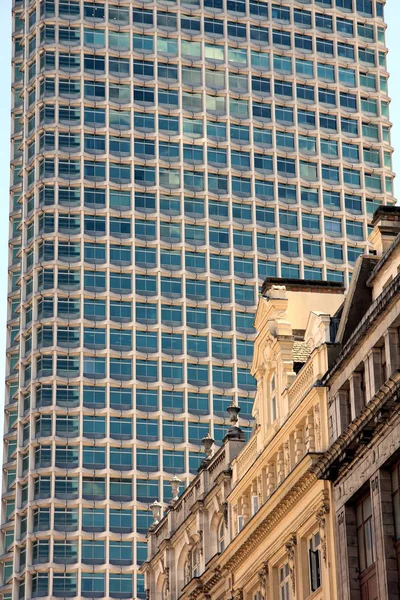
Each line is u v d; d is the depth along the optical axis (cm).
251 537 9406
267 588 9225
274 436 9094
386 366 7538
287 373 9194
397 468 7375
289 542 8756
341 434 7862
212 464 11019
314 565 8406
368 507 7756
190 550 11369
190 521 11250
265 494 9406
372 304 7762
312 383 8631
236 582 9925
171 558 11819
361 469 7738
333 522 8100
